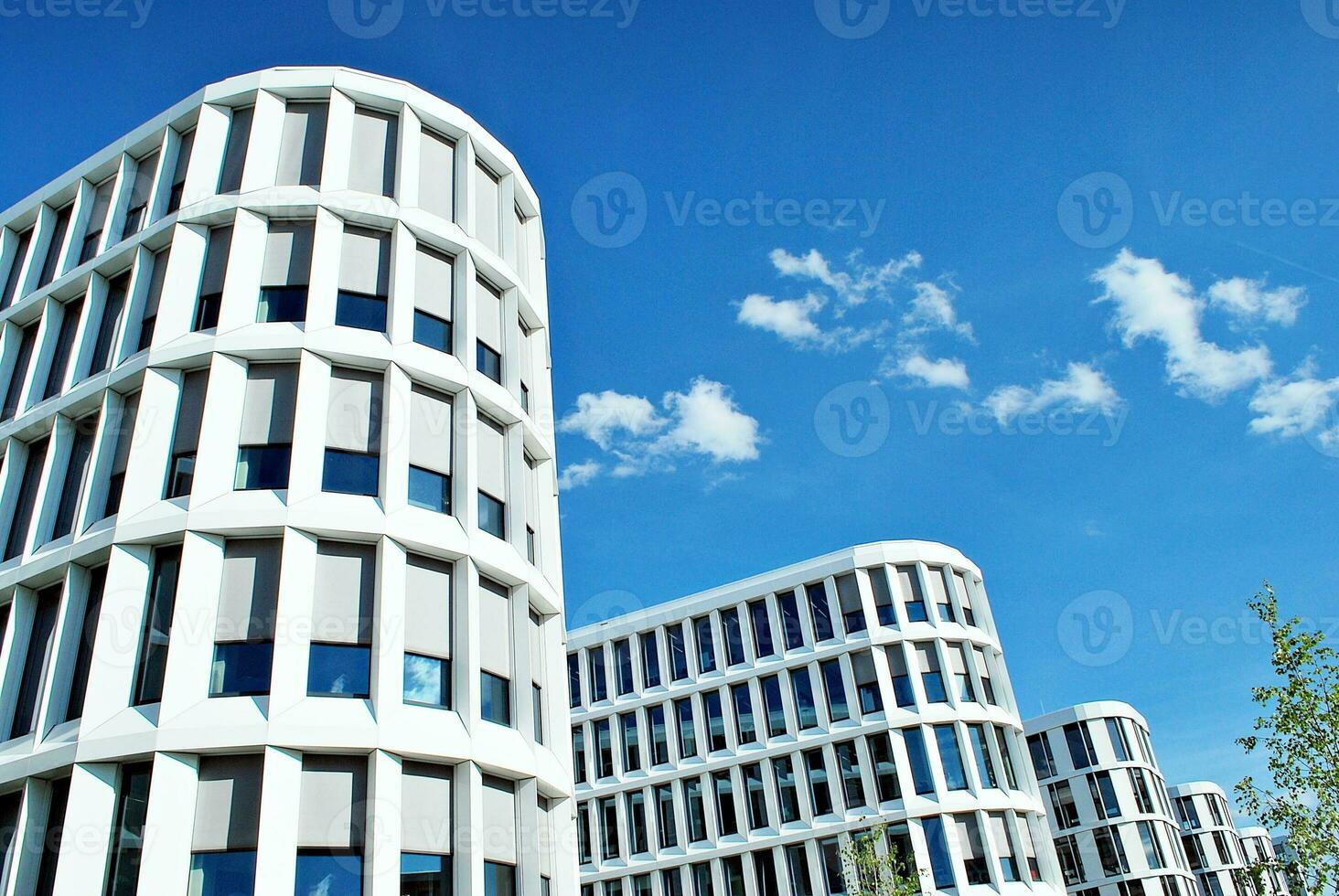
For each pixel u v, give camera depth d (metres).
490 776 17.45
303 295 19.30
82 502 17.69
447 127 22.47
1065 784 71.62
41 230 23.02
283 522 16.64
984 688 46.97
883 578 47.78
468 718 17.02
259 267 19.39
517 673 18.94
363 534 17.17
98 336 20.39
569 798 19.89
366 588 17.17
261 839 14.34
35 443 20.09
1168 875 66.62
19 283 22.45
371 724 15.70
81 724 15.14
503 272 22.17
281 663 15.66
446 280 21.11
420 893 15.46
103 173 22.66
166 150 21.39
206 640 15.77
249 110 21.47
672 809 47.44
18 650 17.31
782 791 45.38
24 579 17.47
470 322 20.66
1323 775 19.02
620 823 48.31
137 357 18.58
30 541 17.98
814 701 46.12
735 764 46.47
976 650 47.97
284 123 21.09
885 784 43.16
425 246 20.95
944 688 45.38
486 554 18.80
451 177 22.41
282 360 18.50
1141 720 76.06
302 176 20.64
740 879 44.72
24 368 21.61
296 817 14.88
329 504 17.25
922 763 43.16
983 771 44.06
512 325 22.09
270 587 16.53
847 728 44.62
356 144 21.16
